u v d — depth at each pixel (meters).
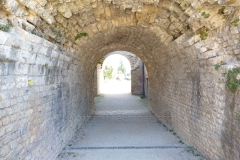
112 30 6.07
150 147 5.46
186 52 5.05
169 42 5.73
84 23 4.98
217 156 4.03
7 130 2.52
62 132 5.06
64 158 4.66
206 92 4.43
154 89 10.19
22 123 2.91
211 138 4.27
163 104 8.30
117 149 5.36
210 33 4.12
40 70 3.52
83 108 8.10
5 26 2.56
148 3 4.29
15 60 2.64
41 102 3.61
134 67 20.45
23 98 2.94
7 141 2.52
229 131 3.58
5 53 2.37
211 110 4.24
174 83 6.73
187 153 4.94
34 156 3.32
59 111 4.75
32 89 3.24
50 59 3.90
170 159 4.65
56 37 4.35
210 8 3.67
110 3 4.40
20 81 2.84
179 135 6.36
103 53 10.45
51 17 3.78
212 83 4.15
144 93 18.50
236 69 3.37
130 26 5.76
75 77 6.49
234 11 3.51
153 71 10.10
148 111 11.33
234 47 3.58
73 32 5.09
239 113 3.29
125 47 10.32
